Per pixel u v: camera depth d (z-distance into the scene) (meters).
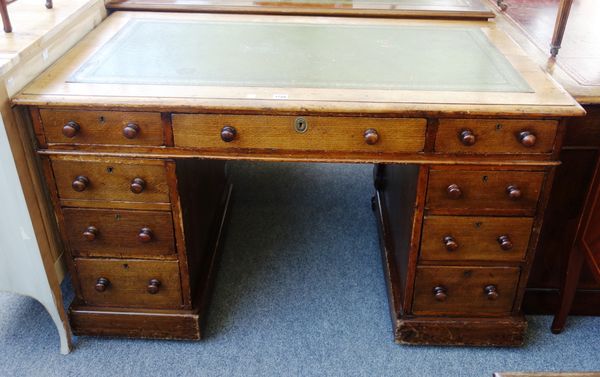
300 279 2.22
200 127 1.55
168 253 1.78
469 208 1.68
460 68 1.73
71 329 1.90
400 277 2.00
